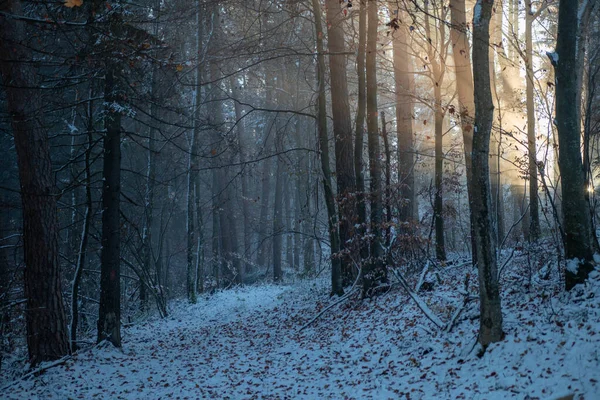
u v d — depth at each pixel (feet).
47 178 40.50
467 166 47.24
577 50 30.73
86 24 33.58
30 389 34.14
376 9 49.55
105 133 48.96
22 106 38.47
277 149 68.64
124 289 92.43
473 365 26.73
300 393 30.32
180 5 58.23
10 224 61.36
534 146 48.73
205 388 33.68
